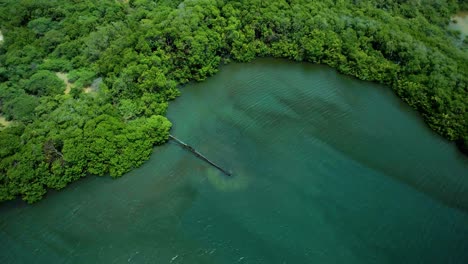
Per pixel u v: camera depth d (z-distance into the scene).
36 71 110.12
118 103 102.31
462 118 103.62
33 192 85.75
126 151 92.00
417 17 137.75
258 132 102.00
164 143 98.88
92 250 79.06
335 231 82.81
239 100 110.88
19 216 84.38
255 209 85.88
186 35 112.44
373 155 97.50
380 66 118.31
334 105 110.56
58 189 88.06
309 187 90.06
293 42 123.44
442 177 94.00
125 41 111.50
